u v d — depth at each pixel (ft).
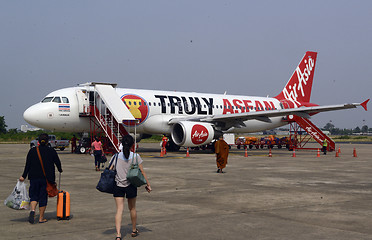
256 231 25.35
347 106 95.40
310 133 132.05
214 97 121.90
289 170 63.87
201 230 25.61
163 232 25.12
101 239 23.62
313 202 35.50
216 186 45.32
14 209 29.07
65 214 28.43
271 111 100.07
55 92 99.71
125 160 24.38
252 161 82.84
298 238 23.71
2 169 63.52
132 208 24.41
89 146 105.70
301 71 147.23
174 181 49.55
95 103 99.25
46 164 27.76
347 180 51.34
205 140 98.73
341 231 25.36
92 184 46.55
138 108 102.32
